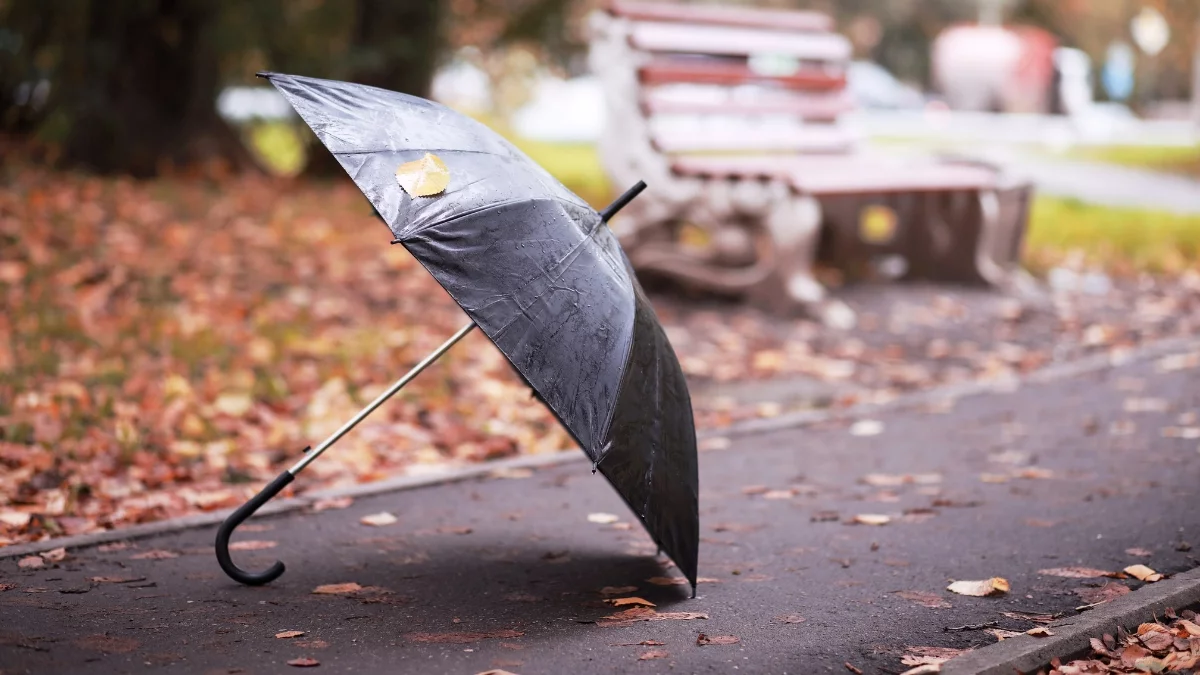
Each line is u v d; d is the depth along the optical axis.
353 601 3.61
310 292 7.88
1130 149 23.55
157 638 3.25
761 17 9.35
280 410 5.82
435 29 12.83
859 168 8.82
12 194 9.12
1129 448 5.43
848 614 3.53
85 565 3.88
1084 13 43.12
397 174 3.28
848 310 8.52
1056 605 3.60
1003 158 20.30
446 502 4.77
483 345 7.15
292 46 12.52
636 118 8.59
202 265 8.07
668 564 4.04
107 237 8.40
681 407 3.57
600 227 3.61
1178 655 3.13
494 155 3.51
